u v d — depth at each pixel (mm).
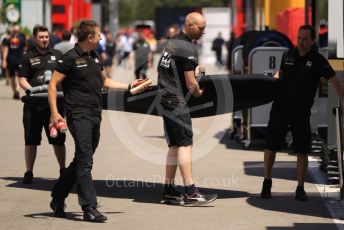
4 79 110938
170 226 27062
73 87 27734
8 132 53812
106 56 101000
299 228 26656
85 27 27719
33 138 34875
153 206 30453
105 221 27797
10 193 32906
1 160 41781
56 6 130500
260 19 72375
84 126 27516
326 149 36562
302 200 31219
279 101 31266
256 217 28375
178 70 30000
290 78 31109
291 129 31375
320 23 36531
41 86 33969
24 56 34719
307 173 37250
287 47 46438
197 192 30531
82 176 27594
